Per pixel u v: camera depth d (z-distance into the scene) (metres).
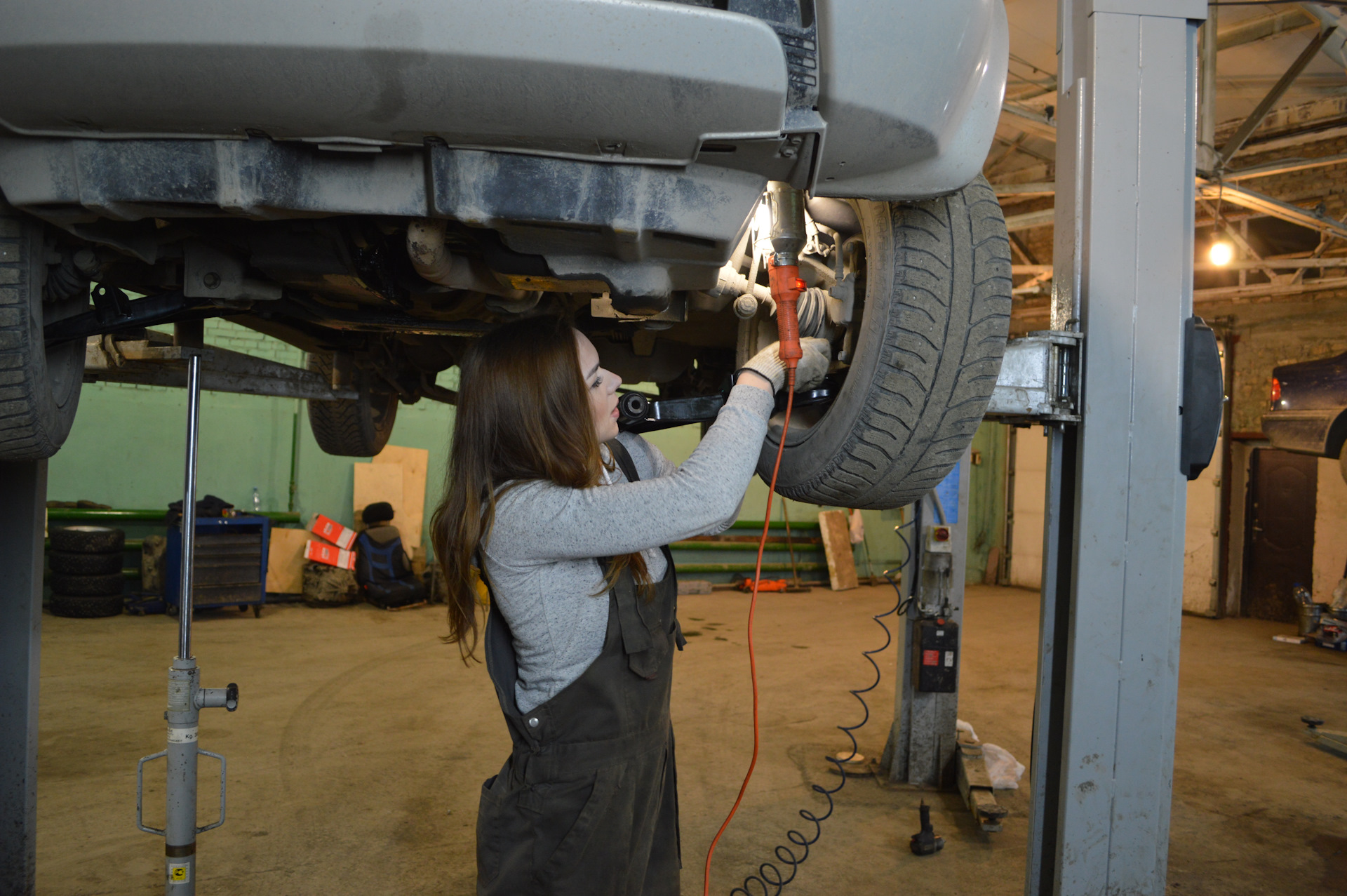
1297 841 3.16
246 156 1.01
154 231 1.36
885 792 3.48
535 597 1.02
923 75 1.03
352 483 7.68
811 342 1.34
